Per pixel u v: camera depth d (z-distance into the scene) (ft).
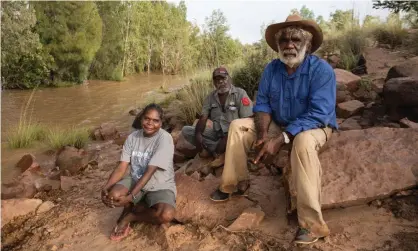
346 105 17.34
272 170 13.53
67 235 10.72
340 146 11.00
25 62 60.59
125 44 91.45
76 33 67.21
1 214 11.78
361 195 9.70
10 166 18.48
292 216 10.27
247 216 10.25
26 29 54.34
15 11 50.88
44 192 14.16
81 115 35.83
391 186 9.78
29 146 22.65
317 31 10.16
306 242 8.94
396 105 15.05
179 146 17.01
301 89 10.15
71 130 25.05
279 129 11.02
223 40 42.22
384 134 11.37
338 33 31.89
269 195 11.85
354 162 10.41
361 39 27.35
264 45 27.14
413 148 10.68
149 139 11.10
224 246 9.48
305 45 9.98
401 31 28.09
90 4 69.67
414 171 10.09
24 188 13.85
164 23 98.37
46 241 10.46
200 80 26.40
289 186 10.41
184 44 87.76
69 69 70.23
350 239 9.05
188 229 10.30
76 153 17.75
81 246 10.08
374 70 22.52
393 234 8.99
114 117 33.42
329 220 9.87
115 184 10.43
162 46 93.50
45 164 18.54
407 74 16.26
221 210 11.03
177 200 11.55
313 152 9.06
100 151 20.17
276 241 9.43
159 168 10.66
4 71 58.65
